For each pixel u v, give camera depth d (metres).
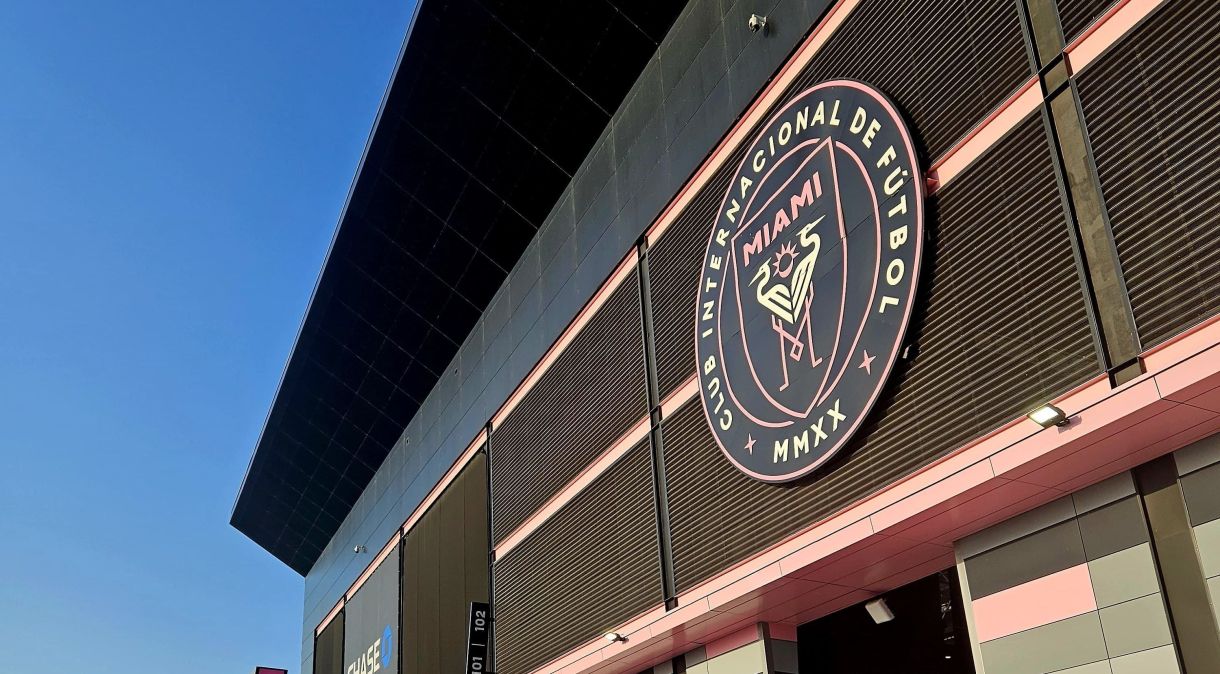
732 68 19.20
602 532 21.77
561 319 25.69
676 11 21.97
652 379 20.61
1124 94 11.15
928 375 13.14
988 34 13.16
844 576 15.16
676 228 20.45
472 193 29.11
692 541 18.27
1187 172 10.32
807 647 20.95
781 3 17.88
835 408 14.58
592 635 21.45
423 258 32.28
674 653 20.14
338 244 34.06
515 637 25.50
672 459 19.33
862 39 15.57
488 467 29.48
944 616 20.44
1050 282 11.65
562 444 24.58
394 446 41.09
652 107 22.42
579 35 23.62
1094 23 11.65
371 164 30.58
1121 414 10.09
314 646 53.03
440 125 28.19
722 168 19.02
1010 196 12.38
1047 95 12.11
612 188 23.86
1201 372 9.41
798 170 16.44
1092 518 11.53
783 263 16.45
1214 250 9.91
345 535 48.81
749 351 17.05
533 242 28.52
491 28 25.11
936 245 13.38
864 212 14.65
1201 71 10.38
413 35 26.25
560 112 25.38
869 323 14.18
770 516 16.03
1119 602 10.95
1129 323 10.61
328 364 39.94
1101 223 11.13
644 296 21.52
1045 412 10.74
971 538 13.20
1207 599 10.08
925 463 12.89
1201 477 10.45
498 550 27.67
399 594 37.03
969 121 13.23
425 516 35.28
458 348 34.22
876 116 14.70
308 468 47.72
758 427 16.44
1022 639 12.11
